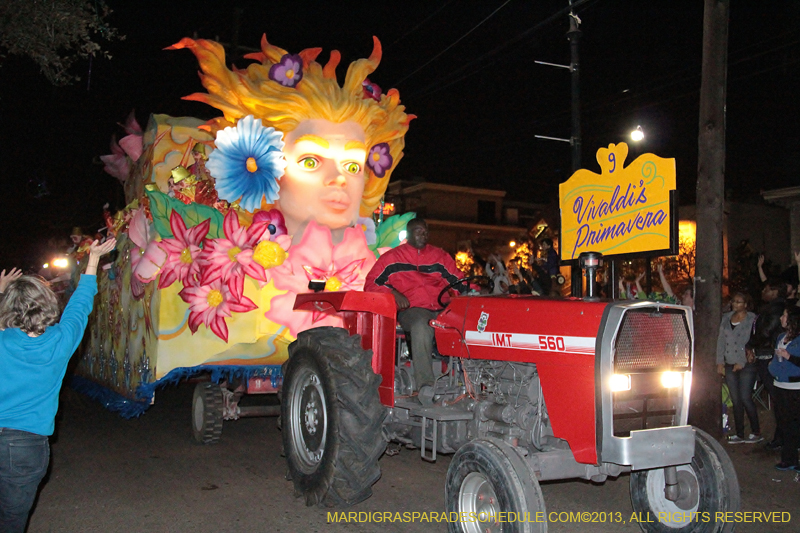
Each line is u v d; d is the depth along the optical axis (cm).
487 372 462
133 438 749
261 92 653
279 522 481
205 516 492
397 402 509
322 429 508
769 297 732
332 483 475
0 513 329
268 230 643
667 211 550
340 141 679
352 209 697
